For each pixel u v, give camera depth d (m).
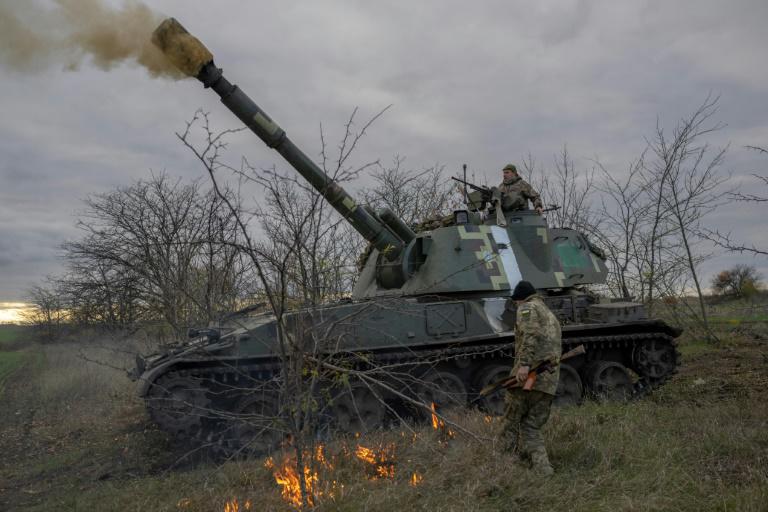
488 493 5.30
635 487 5.13
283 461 6.56
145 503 6.12
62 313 24.11
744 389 9.51
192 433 8.00
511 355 9.09
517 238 10.34
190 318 13.57
